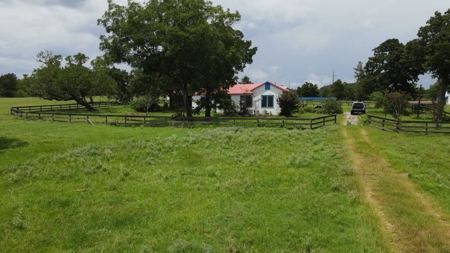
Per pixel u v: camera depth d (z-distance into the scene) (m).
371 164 10.27
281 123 21.25
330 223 5.92
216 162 10.96
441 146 13.23
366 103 57.62
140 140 15.40
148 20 22.25
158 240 5.43
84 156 11.80
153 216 6.41
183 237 5.51
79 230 5.82
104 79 43.12
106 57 24.17
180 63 24.09
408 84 42.09
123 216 6.40
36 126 22.42
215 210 6.62
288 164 10.48
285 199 7.20
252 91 34.38
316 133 17.55
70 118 25.36
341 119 28.22
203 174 9.45
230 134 17.20
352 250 4.97
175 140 15.59
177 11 21.55
